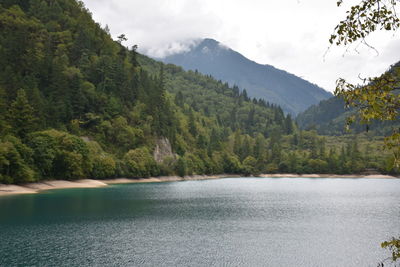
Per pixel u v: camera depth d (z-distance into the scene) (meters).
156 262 43.22
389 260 45.00
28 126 139.75
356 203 105.62
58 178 141.62
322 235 59.12
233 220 72.88
